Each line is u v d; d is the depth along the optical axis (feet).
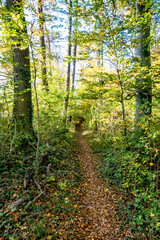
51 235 9.06
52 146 20.86
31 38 12.21
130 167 12.28
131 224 10.05
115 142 16.30
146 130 11.57
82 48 16.19
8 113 14.10
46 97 21.81
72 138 35.04
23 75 17.58
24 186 11.85
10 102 14.30
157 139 11.23
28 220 9.34
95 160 23.73
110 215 11.73
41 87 23.72
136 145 12.12
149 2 10.84
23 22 11.10
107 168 17.97
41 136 19.56
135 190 11.19
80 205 12.78
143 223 9.82
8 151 14.57
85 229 10.40
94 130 41.16
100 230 10.41
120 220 11.02
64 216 10.88
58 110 25.39
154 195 9.68
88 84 20.44
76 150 28.27
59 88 28.14
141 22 12.11
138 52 15.57
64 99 29.01
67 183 14.85
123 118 16.69
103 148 26.61
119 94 16.58
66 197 12.86
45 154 17.07
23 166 14.10
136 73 13.30
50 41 23.15
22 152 15.90
